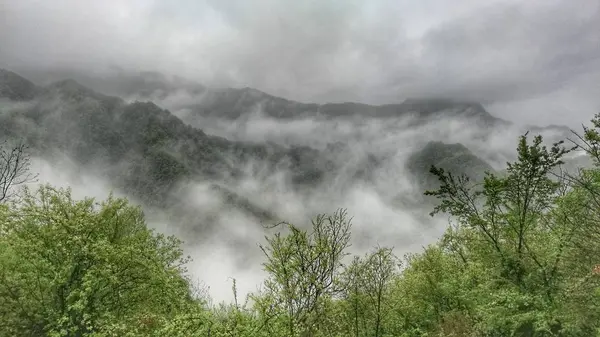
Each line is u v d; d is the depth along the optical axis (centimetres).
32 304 1981
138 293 2303
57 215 2095
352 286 2445
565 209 2052
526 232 2278
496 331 2158
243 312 1703
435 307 3000
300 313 1767
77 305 1798
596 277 1606
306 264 1811
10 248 2002
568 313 1766
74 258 2045
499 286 2197
